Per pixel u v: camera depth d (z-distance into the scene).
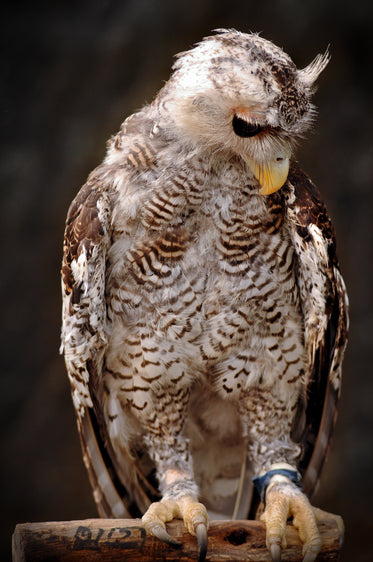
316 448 7.30
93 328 6.66
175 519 6.13
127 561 5.79
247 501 7.62
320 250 6.72
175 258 6.61
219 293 6.70
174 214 6.53
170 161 6.52
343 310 7.36
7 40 14.73
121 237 6.66
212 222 6.58
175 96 6.55
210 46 6.61
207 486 7.84
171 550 5.84
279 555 5.82
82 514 14.63
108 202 6.66
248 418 7.20
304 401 7.24
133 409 7.12
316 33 14.10
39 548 5.66
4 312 14.62
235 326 6.79
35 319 14.74
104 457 7.38
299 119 6.59
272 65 6.44
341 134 14.55
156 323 6.74
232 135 6.35
